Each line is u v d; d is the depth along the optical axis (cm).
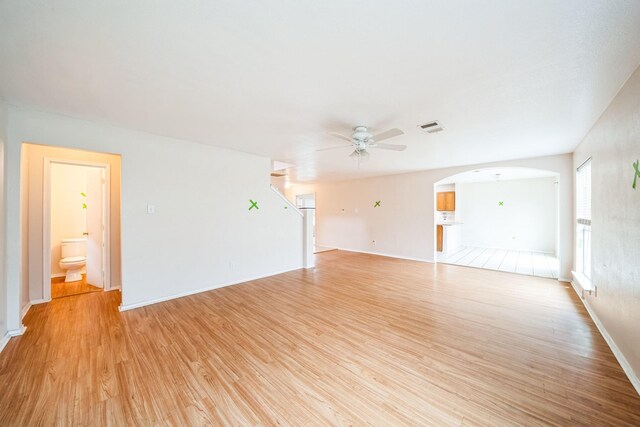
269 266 479
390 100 233
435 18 134
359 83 204
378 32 146
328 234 846
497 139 351
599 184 270
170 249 351
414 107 247
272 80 200
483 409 157
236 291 387
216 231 400
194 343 235
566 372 193
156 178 338
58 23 138
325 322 280
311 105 245
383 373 192
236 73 191
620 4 122
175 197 355
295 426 145
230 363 205
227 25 141
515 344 233
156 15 133
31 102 239
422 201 619
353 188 771
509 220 788
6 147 244
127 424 146
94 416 152
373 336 249
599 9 126
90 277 411
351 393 171
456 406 159
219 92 220
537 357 212
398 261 615
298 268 537
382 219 700
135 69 185
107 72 188
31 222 330
